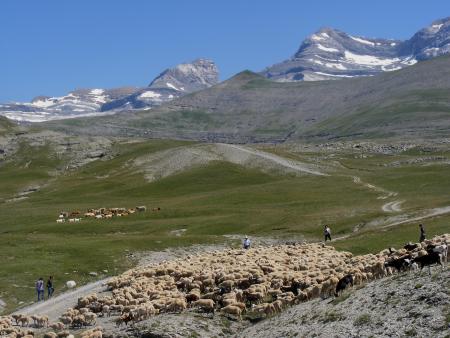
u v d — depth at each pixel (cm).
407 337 3284
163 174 19000
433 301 3512
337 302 4069
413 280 3897
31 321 5428
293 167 18325
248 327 4359
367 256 5434
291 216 10669
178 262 6662
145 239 9175
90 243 8981
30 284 7019
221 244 8950
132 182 18588
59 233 11169
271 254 6550
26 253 8356
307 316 4050
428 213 9175
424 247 4853
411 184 14288
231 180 17325
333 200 12600
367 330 3509
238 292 4850
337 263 5406
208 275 5512
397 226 8319
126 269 7694
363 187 14275
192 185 17125
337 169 18675
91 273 7462
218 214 12188
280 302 4512
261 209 12144
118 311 5356
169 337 4166
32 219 13112
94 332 4431
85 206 14988
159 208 13288
